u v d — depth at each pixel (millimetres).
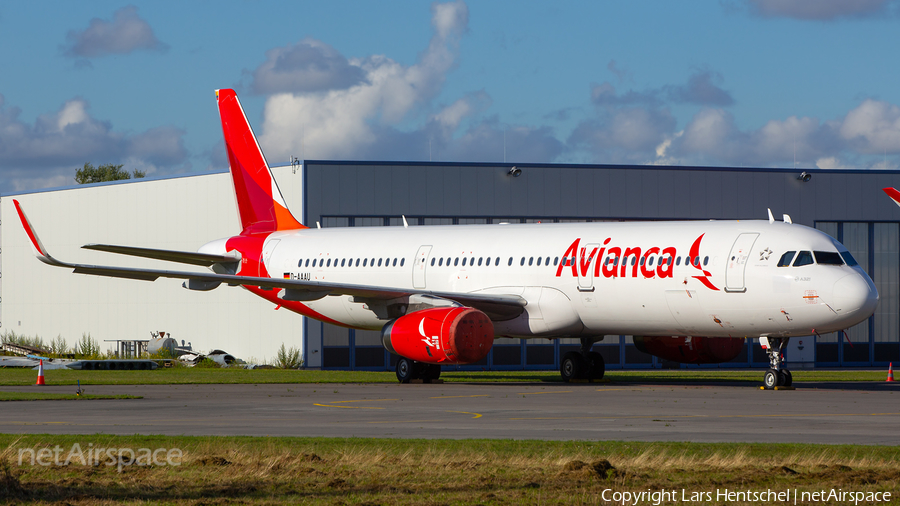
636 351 151125
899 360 156375
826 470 39219
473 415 63125
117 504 33750
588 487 36406
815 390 87375
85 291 165375
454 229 109000
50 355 158250
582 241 96375
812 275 82750
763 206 150000
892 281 156250
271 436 50656
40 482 37594
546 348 148125
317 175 137875
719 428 54719
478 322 92062
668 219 147625
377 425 56781
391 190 140250
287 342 139875
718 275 86438
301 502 34031
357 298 102000
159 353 147250
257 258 120938
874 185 153500
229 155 126875
